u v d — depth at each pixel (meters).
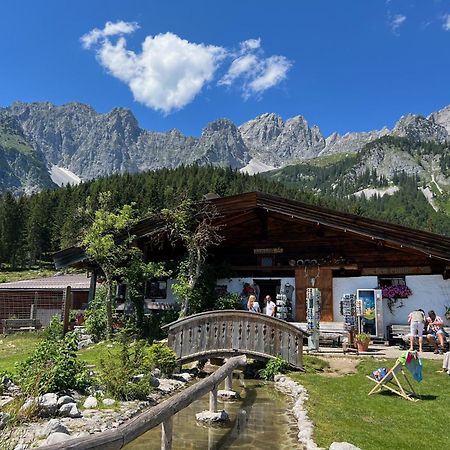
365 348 15.91
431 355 15.11
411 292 19.41
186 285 19.98
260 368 14.04
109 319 19.55
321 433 7.48
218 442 7.44
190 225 21.31
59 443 4.45
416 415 8.70
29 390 8.41
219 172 137.75
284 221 21.88
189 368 14.23
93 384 10.22
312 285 20.81
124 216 20.20
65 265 20.56
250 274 22.03
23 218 95.19
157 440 7.43
